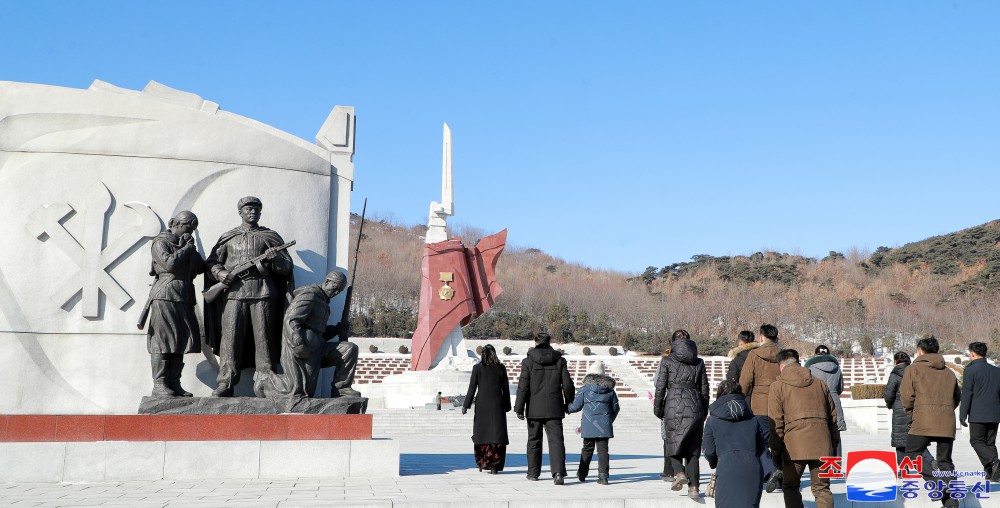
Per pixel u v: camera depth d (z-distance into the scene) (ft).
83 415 30.89
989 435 29.66
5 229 33.30
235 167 36.01
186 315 32.24
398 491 27.63
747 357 28.32
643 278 366.02
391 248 333.21
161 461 30.83
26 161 33.86
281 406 32.17
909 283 340.80
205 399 31.68
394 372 153.38
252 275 33.04
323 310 33.37
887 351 257.14
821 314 289.53
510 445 61.46
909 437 28.63
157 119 35.40
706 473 35.14
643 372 148.25
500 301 277.85
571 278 333.01
